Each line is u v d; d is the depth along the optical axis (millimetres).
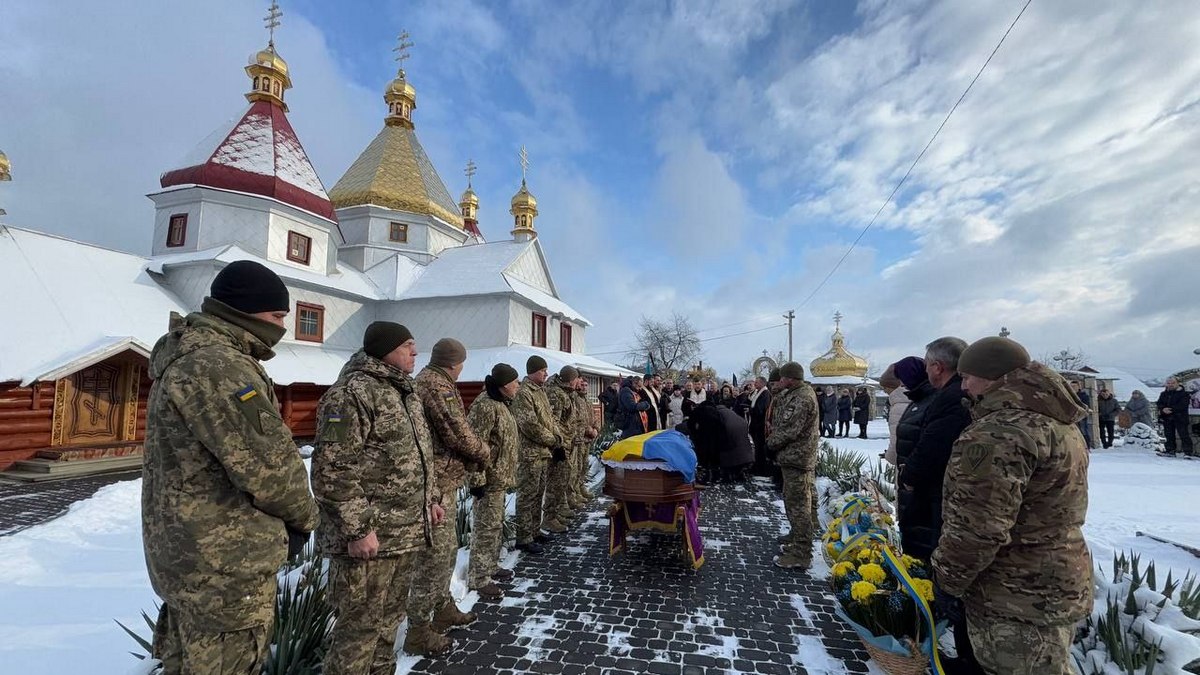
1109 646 2973
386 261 22172
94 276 13672
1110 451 14531
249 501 1973
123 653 3416
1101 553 5371
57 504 8109
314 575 3670
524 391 5547
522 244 22828
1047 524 2150
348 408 2590
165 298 14836
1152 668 2703
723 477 9625
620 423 14953
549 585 4672
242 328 2125
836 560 4430
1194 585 4172
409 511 2789
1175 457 13047
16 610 4051
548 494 6305
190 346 1949
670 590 4574
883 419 32875
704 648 3596
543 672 3289
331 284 18094
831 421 18703
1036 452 2121
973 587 2326
